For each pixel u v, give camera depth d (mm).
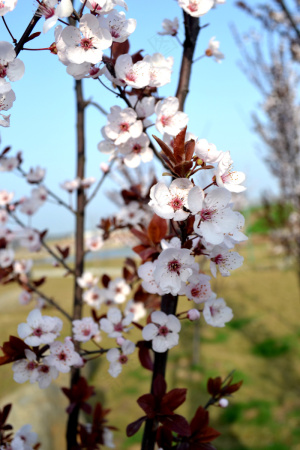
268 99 1266
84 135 462
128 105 250
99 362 1208
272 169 1309
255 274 2461
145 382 1147
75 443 367
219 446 881
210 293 222
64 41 195
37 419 729
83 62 205
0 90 180
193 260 193
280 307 1850
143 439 235
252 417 997
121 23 218
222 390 276
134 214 491
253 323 1663
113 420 972
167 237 257
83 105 456
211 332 1589
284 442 878
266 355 1383
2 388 829
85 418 881
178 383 1169
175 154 198
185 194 193
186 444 241
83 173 464
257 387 1154
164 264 193
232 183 202
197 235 207
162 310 234
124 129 253
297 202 1261
